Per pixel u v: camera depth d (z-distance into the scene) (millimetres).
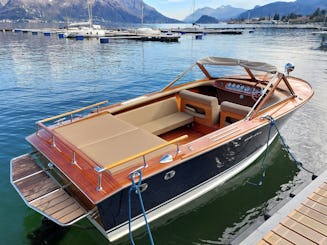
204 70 6980
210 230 4168
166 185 3848
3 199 4672
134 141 3869
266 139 5551
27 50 24750
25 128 7438
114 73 14711
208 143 4180
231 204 4707
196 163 4051
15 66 16344
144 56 21484
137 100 5465
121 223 3619
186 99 5902
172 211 4363
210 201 4766
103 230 3639
